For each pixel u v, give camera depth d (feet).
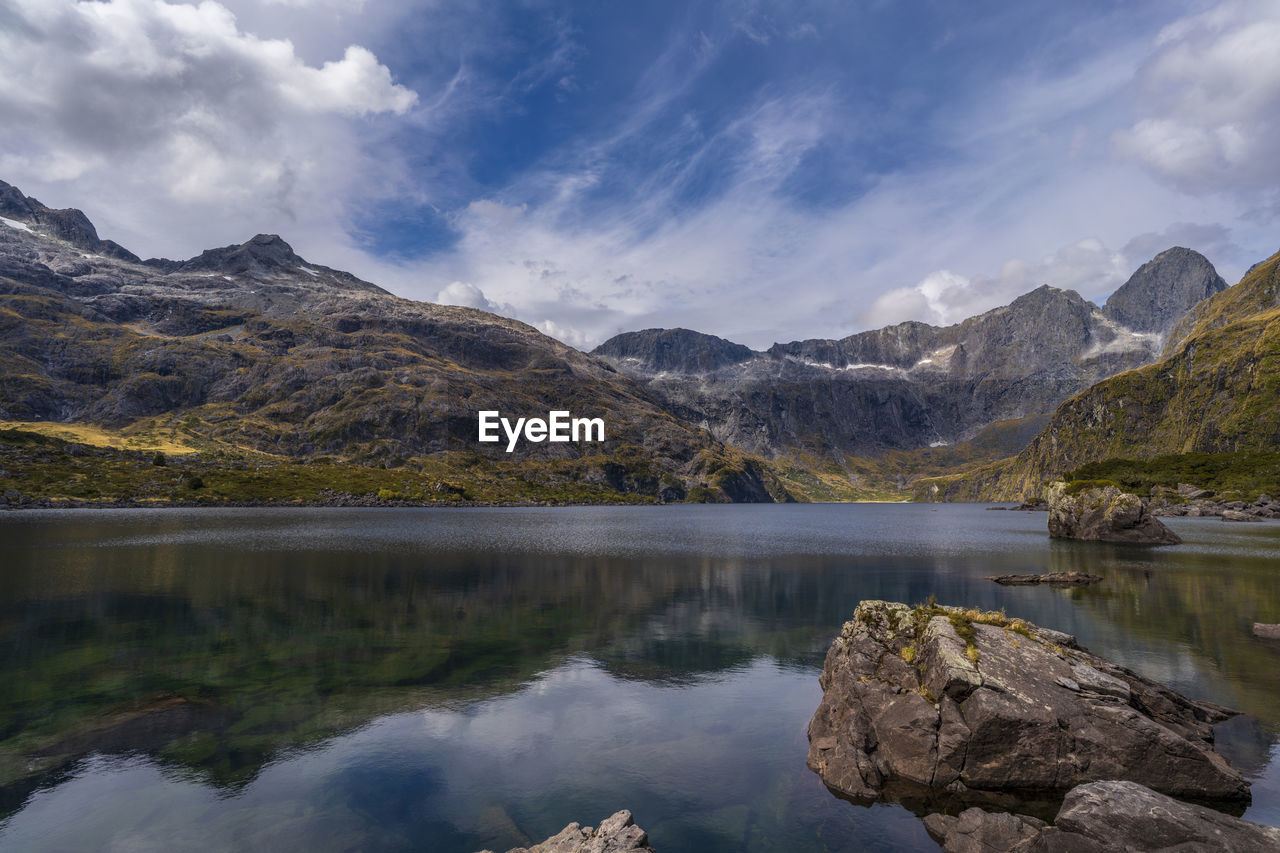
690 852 52.60
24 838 54.49
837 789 64.90
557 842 50.01
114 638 128.36
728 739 78.69
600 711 88.58
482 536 414.21
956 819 56.29
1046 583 207.21
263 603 166.50
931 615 84.74
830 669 93.76
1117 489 390.42
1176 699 77.56
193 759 71.67
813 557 297.94
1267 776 64.80
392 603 170.19
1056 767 62.80
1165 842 45.37
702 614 159.53
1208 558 281.13
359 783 66.08
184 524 456.45
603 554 307.78
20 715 85.05
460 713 87.51
